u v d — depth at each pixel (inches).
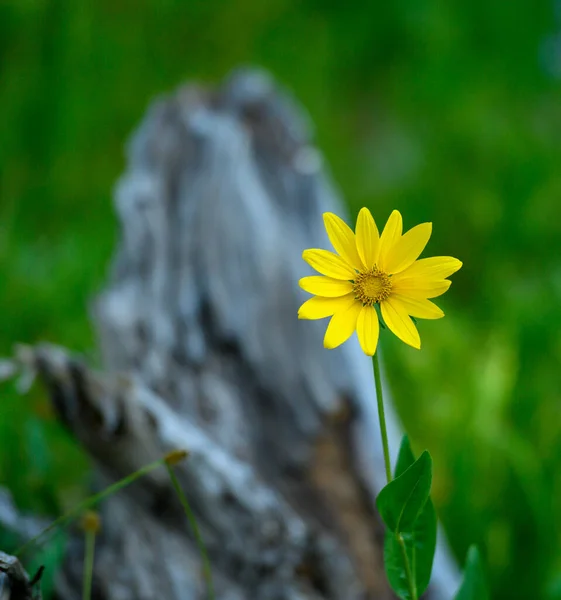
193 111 67.1
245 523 43.3
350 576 44.2
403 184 114.4
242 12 115.6
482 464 57.2
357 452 51.4
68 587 43.9
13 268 76.7
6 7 95.7
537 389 64.9
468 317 88.9
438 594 46.6
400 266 35.9
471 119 112.1
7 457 49.0
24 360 41.4
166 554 44.1
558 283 79.6
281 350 52.6
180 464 42.5
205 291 53.2
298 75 119.1
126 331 50.9
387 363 76.3
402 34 125.0
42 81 98.3
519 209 97.4
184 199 58.0
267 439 51.1
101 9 104.8
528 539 51.4
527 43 128.3
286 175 64.7
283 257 55.1
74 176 97.8
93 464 43.8
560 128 120.9
